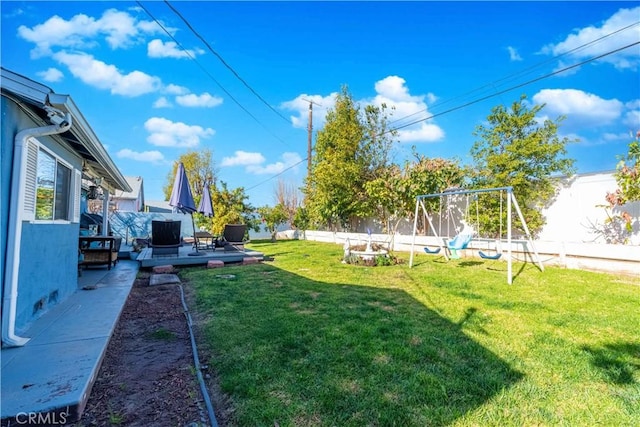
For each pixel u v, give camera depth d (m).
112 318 3.83
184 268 8.49
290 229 21.33
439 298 5.25
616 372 2.79
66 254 4.79
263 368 2.84
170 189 32.19
